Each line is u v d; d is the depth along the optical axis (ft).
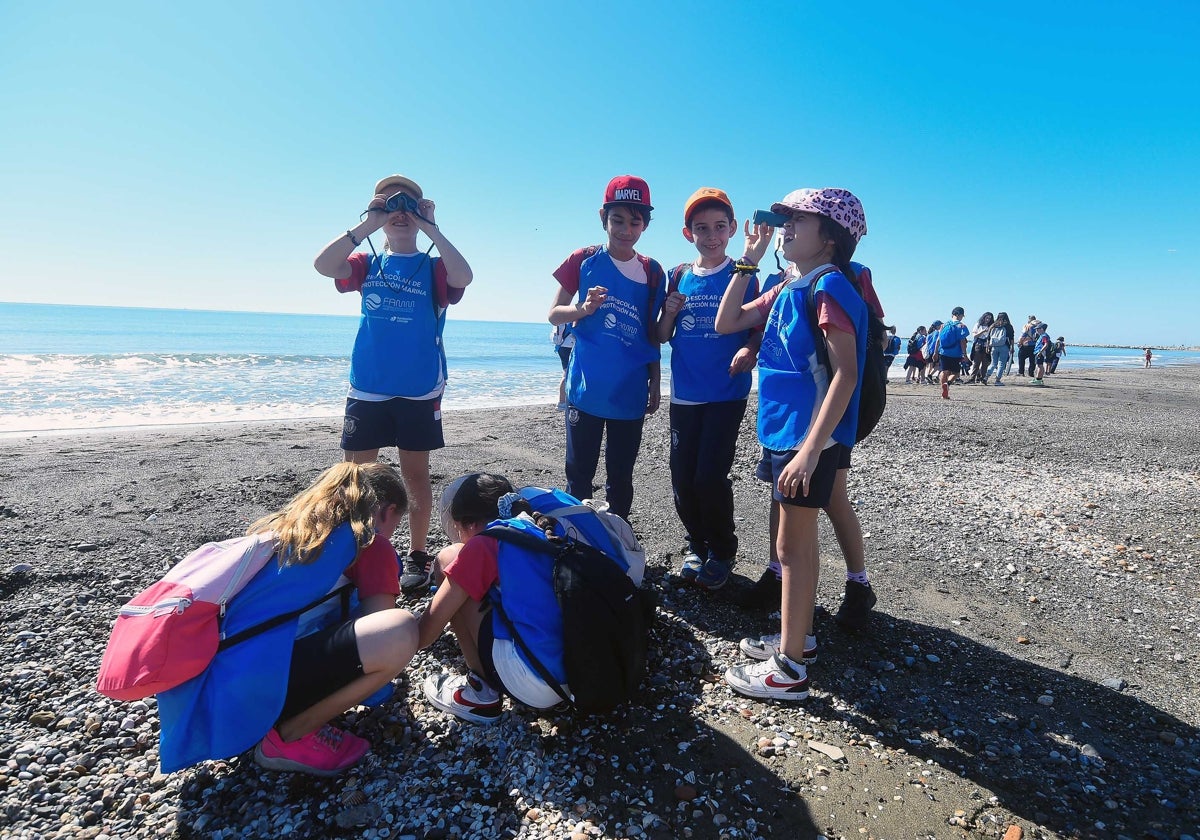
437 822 6.09
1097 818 6.31
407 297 10.34
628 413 10.97
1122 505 16.89
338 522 6.84
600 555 7.35
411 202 9.92
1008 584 11.99
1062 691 8.56
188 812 6.20
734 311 9.55
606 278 10.87
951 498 17.42
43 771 6.61
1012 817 6.30
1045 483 19.19
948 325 43.93
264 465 19.15
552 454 22.09
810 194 7.91
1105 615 10.80
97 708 7.60
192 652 5.98
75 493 15.58
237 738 6.10
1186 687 8.70
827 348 7.66
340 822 6.04
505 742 7.23
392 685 8.18
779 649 8.38
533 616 7.05
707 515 10.96
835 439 7.76
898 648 9.59
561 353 12.34
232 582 6.26
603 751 7.13
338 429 26.66
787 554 8.11
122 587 10.64
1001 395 46.50
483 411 33.88
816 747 7.29
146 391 39.96
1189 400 46.70
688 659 9.16
